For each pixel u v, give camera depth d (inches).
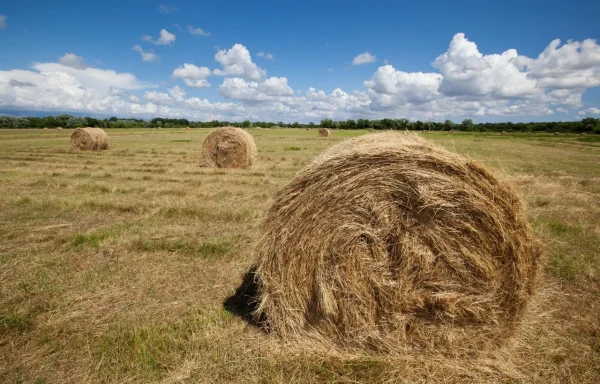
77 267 207.2
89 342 139.4
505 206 133.5
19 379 120.0
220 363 129.0
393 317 141.6
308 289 150.2
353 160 145.2
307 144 1192.8
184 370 125.0
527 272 135.6
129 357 129.9
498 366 130.0
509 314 136.5
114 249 232.8
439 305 137.6
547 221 283.1
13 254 223.8
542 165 675.4
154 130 2711.6
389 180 142.7
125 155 802.2
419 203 139.6
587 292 180.9
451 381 125.3
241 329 151.6
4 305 164.1
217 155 624.4
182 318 157.5
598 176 541.0
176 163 668.1
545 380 123.0
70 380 120.3
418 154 140.3
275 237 152.7
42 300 168.9
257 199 370.0
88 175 508.4
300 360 134.1
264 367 129.5
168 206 324.2
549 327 151.6
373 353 141.9
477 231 135.2
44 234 259.0
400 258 140.7
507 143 1375.5
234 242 246.4
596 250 230.8
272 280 152.3
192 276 199.0
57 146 1055.0
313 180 149.0
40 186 427.2
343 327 146.9
